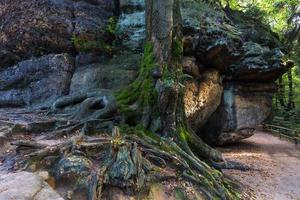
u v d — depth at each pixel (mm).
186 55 13344
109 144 7508
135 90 9812
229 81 16641
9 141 7938
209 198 7609
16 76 12891
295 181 12164
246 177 12227
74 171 6609
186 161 8422
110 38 13891
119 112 9375
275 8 27922
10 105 12367
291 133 22297
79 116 9695
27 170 6492
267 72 16000
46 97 12195
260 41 17578
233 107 16641
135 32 13641
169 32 9648
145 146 8305
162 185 7414
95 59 13203
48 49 13320
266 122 25938
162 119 9219
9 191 5273
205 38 13203
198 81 14133
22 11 13625
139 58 12711
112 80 12023
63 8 13727
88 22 13719
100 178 6473
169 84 9102
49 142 8094
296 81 32719
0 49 13398
